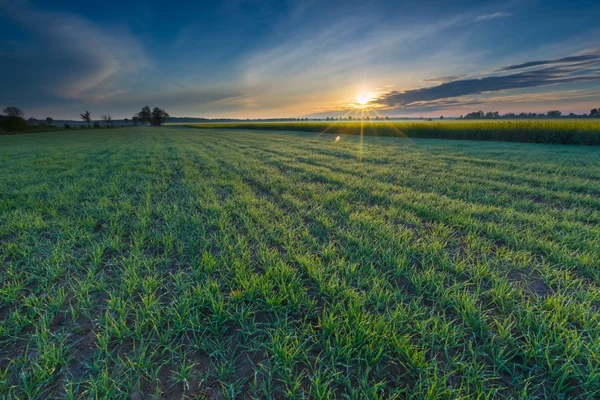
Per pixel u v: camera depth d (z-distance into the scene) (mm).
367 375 1757
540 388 1746
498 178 8000
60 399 1650
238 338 2139
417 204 5301
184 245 3711
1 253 3486
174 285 2783
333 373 1781
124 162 11430
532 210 5160
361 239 3768
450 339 2082
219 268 3078
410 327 2174
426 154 13430
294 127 50000
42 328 2146
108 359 1886
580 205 5387
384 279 2846
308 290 2742
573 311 2305
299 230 4250
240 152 15227
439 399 1658
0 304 2463
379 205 5547
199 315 2355
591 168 9141
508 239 3715
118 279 2881
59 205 5414
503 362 1853
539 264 3119
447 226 4270
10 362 1878
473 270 2957
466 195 6051
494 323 2240
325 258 3348
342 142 22266
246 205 5539
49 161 11938
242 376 1826
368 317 2268
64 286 2748
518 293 2561
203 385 1762
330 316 2168
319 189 6801
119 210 5105
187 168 9992
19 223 4285
